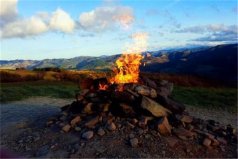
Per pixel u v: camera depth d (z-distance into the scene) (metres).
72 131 13.23
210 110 21.31
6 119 18.11
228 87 29.48
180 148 11.73
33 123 15.77
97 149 11.62
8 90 29.88
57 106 22.48
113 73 15.88
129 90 13.87
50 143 12.66
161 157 11.14
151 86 15.07
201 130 13.32
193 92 27.38
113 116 13.51
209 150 11.85
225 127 14.45
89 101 14.73
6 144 13.16
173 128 12.84
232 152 11.95
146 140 11.98
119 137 12.20
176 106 14.20
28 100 25.75
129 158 11.07
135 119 13.06
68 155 11.49
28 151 12.30
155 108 13.25
